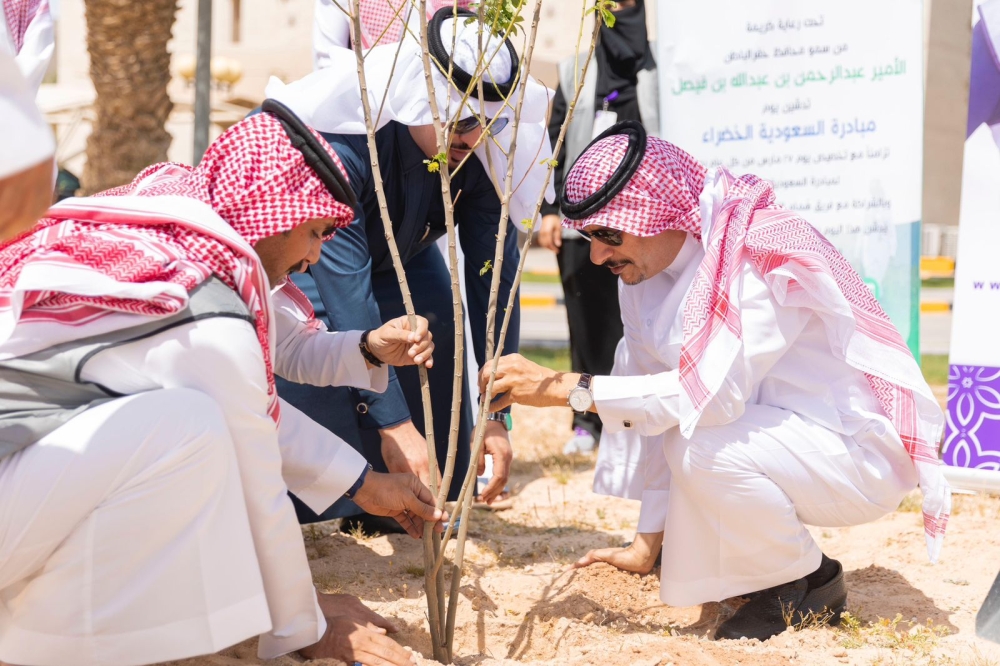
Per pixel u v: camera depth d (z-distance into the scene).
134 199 2.48
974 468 4.54
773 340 3.02
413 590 3.48
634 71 5.70
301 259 2.69
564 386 3.08
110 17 8.91
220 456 2.36
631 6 5.66
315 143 2.59
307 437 2.87
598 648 2.99
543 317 15.43
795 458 3.05
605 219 3.03
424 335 2.86
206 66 8.05
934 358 10.79
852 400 3.19
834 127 5.05
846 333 3.07
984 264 4.48
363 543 4.02
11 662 2.37
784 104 5.11
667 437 3.14
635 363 3.52
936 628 3.24
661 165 3.07
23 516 2.25
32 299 2.33
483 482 4.72
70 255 2.35
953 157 20.28
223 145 2.59
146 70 9.09
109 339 2.35
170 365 2.37
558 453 6.05
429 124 3.25
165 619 2.35
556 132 5.84
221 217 2.56
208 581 2.37
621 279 3.30
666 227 3.08
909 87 4.92
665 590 3.22
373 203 3.48
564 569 3.70
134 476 2.30
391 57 3.25
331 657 2.67
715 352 2.96
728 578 3.17
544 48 20.30
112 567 2.31
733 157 5.21
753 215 3.13
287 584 2.59
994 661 2.96
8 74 1.76
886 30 4.93
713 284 3.00
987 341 4.50
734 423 3.07
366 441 3.63
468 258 3.73
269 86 3.32
